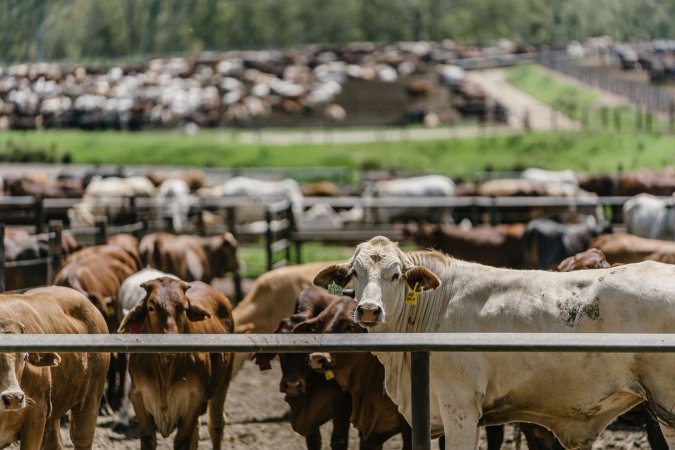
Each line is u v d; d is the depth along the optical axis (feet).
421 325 22.71
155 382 26.73
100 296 35.37
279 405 38.93
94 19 414.21
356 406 27.99
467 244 58.75
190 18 435.12
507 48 345.72
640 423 27.30
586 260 31.40
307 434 29.37
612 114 182.70
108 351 16.89
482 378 21.63
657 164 135.33
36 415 22.43
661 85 220.84
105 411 37.11
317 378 28.89
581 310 21.66
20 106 225.76
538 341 16.72
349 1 442.50
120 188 98.58
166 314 26.40
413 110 215.72
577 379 21.30
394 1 442.09
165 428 26.89
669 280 21.29
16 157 167.73
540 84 241.96
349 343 16.80
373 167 157.17
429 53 316.19
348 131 201.57
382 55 311.06
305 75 267.39
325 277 22.18
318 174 142.61
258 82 261.85
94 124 212.43
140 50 423.64
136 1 425.28
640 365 20.85
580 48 324.39
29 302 24.23
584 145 151.43
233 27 437.99
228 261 56.80
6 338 16.92
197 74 270.67
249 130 207.82
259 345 16.80
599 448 31.24
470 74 283.59
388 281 21.62
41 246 47.03
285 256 67.10
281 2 443.32
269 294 39.78
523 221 87.25
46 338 16.94
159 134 195.83
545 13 436.76
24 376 21.80
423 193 101.14
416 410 17.16
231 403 39.37
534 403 21.85
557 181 103.71
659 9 424.05
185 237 55.31
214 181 138.21
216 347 16.80
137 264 43.98
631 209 63.31
